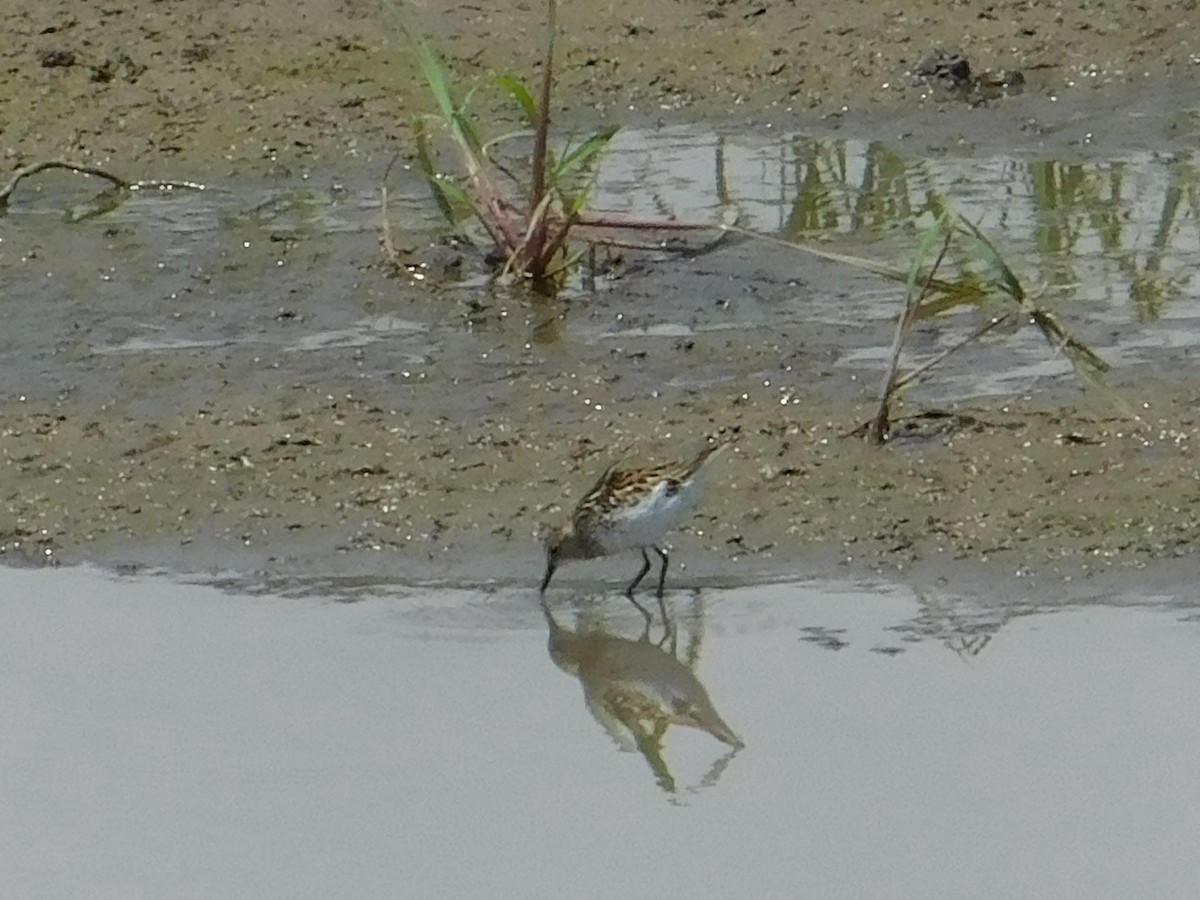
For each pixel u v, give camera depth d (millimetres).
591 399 12672
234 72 17531
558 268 14281
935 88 17516
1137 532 11000
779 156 16516
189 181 16141
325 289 14273
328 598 10844
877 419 11969
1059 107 17188
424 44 15219
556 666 10211
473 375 13016
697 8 18672
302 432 12367
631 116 17234
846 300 13961
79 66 17531
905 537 11102
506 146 16672
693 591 10797
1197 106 17109
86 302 14180
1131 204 15453
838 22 18438
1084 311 13625
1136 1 18562
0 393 12984
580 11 18625
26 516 11648
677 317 13766
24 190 16031
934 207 15438
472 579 10977
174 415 12633
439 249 14797
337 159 16391
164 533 11477
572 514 10812
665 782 9148
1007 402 12375
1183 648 10031
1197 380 12508
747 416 12367
